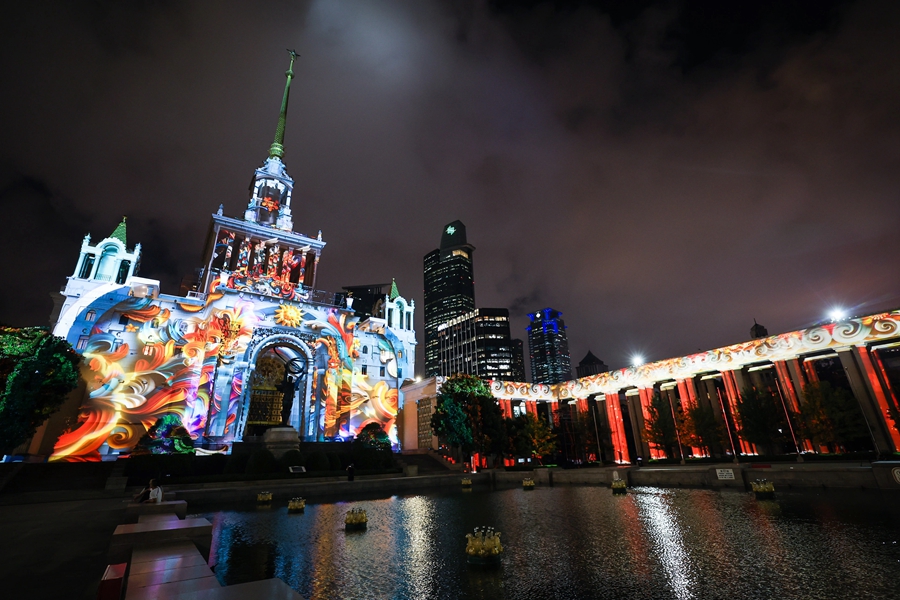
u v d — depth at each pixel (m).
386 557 12.68
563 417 72.19
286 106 89.00
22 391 33.53
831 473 24.62
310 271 73.31
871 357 42.91
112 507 24.39
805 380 47.16
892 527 14.09
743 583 9.59
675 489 29.19
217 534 16.53
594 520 18.06
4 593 8.80
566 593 9.30
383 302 78.94
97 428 45.50
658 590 9.34
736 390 52.72
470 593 9.41
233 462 38.62
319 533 16.64
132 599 5.99
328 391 59.16
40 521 19.09
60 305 50.22
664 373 59.50
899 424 39.00
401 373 70.38
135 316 50.91
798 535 13.67
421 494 32.59
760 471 27.50
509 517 19.75
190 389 51.06
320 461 41.75
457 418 50.69
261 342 56.91
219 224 66.94
